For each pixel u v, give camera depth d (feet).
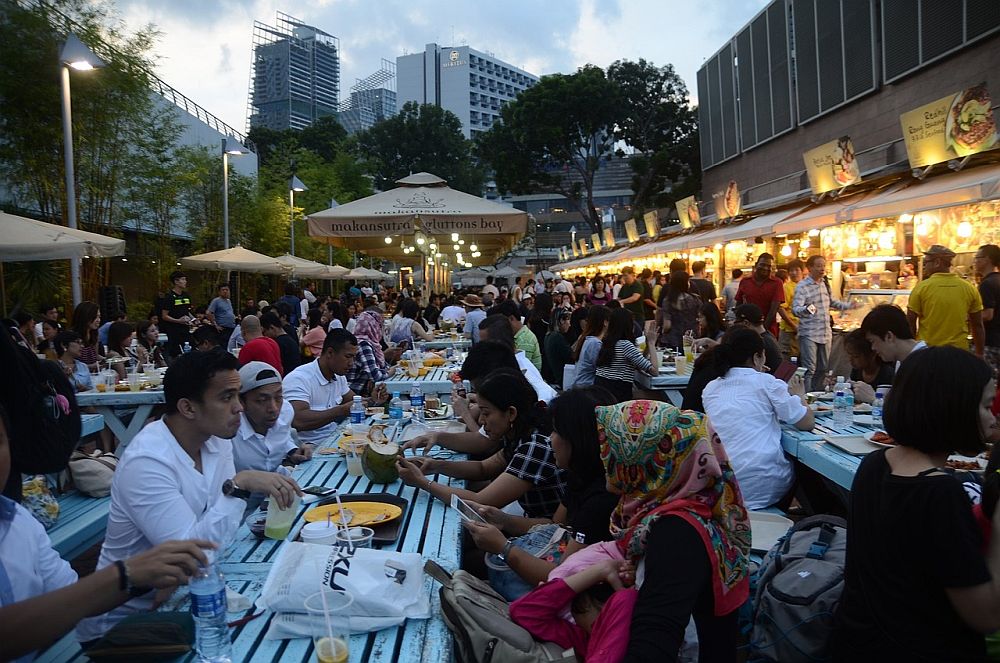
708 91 107.96
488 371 14.85
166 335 41.78
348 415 16.76
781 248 54.44
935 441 6.36
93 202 51.26
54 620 5.38
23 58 43.09
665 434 6.59
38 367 8.96
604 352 24.70
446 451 14.11
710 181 111.45
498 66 545.85
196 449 8.74
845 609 7.11
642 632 5.87
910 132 33.81
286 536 9.21
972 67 53.21
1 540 6.42
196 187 77.20
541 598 7.00
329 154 205.36
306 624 6.59
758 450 13.98
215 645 6.03
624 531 7.20
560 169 152.66
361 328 33.55
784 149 84.94
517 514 12.43
